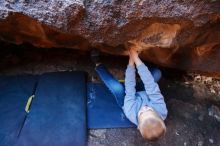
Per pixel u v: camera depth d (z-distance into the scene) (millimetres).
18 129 1658
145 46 1596
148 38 1447
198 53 1699
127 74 1688
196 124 1828
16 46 2037
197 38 1492
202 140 1758
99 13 1274
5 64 2010
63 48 2047
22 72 1994
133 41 1502
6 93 1854
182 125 1805
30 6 1287
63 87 1882
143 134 1441
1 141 1607
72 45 1835
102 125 1733
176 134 1758
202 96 1987
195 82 2057
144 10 1235
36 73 1998
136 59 1673
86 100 1848
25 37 1766
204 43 1555
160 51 1741
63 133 1644
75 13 1259
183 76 2062
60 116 1726
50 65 2041
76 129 1664
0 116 1732
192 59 1780
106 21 1295
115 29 1338
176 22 1287
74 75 1955
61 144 1602
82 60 2059
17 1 1293
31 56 2059
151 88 1627
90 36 1383
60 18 1282
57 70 2018
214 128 1826
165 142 1714
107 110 1804
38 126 1672
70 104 1790
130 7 1240
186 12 1208
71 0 1241
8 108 1775
